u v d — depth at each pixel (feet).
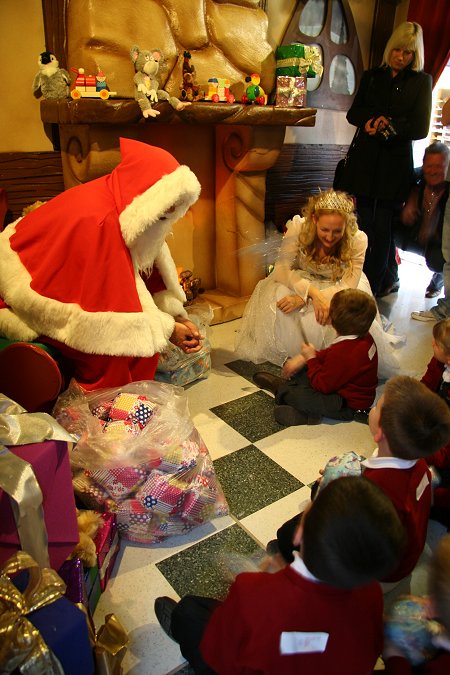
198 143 9.05
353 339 6.33
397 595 4.05
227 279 9.91
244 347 8.20
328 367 6.39
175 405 5.05
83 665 3.02
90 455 4.51
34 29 7.19
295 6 9.86
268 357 8.09
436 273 11.00
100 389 5.26
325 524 2.49
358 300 6.17
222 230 9.64
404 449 3.60
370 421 4.08
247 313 8.25
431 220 10.37
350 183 10.15
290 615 2.62
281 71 8.72
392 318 10.05
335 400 6.49
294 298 7.54
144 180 5.00
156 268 6.05
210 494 4.80
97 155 7.09
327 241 7.10
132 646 3.80
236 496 5.31
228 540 4.75
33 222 5.24
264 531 4.86
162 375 7.07
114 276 4.97
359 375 6.40
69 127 7.34
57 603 3.02
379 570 2.47
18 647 2.67
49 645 2.81
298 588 2.64
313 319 7.47
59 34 7.29
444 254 9.43
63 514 3.61
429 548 4.66
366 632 2.73
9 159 7.51
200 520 4.78
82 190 5.24
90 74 7.11
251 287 9.69
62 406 5.06
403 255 14.19
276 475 5.64
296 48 8.48
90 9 6.93
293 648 2.63
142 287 5.38
